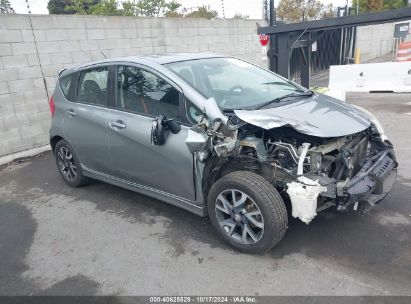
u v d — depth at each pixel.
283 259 3.19
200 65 4.02
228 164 3.46
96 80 4.37
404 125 6.78
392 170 3.62
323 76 14.58
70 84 4.75
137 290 2.99
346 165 3.13
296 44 7.81
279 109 3.44
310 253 3.24
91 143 4.39
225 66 4.21
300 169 2.99
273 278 2.97
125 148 3.96
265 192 3.03
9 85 6.25
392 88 10.12
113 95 4.13
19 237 3.97
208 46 10.23
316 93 4.21
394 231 3.46
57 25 6.78
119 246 3.62
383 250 3.20
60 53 6.88
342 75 10.95
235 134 3.13
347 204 2.99
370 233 3.45
